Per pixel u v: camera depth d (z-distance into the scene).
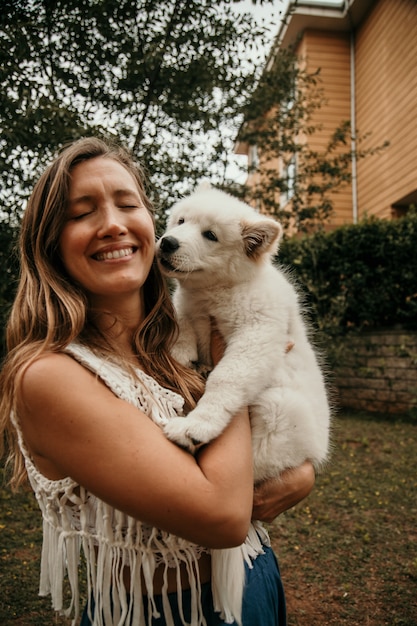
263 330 2.13
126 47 5.55
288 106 10.76
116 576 1.31
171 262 2.35
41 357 1.29
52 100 4.57
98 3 5.13
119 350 1.60
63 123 4.54
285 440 2.00
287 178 8.81
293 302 2.43
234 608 1.41
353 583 3.39
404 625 2.96
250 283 2.37
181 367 1.89
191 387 1.86
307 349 2.42
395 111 9.33
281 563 3.63
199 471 1.28
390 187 9.58
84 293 1.56
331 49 11.19
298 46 11.49
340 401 8.75
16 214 4.52
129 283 1.53
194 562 1.41
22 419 1.27
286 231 10.27
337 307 8.32
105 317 1.62
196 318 2.39
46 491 1.35
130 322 1.72
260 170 8.84
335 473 5.29
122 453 1.19
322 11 10.64
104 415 1.22
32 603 3.07
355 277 8.24
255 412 2.05
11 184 4.46
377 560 3.66
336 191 9.48
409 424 7.19
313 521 4.25
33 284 1.52
